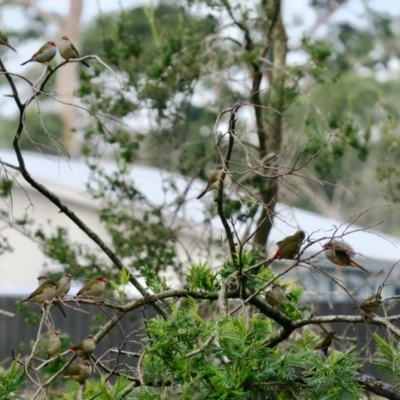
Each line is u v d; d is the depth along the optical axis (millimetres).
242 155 26641
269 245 24688
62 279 16516
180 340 11938
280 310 14453
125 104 25578
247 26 25516
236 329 11633
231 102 28125
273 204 23297
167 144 31219
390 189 25922
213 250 29031
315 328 22656
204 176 25953
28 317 24938
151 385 12711
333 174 25469
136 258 25359
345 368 11797
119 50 25531
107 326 13906
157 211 25266
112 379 20562
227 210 24469
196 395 11602
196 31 26219
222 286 13789
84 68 26844
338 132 24672
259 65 25562
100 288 16000
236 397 11047
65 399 12969
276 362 11430
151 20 25766
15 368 12156
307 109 25984
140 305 14086
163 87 25234
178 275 24750
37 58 16984
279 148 25594
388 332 12867
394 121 26500
